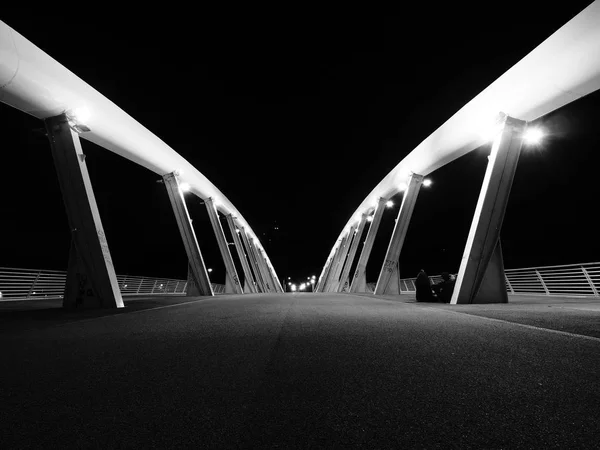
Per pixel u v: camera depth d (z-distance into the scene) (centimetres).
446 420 142
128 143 1095
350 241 3416
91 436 133
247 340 320
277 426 139
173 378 205
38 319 526
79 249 789
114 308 758
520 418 142
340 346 285
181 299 1206
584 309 573
